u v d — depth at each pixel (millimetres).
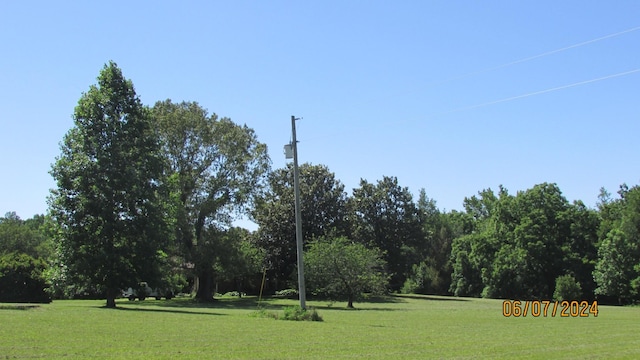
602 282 70812
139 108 42969
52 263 41562
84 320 23422
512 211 87875
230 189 63531
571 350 16312
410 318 33406
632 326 26891
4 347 13836
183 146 61625
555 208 83938
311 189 80312
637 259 69062
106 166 40500
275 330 21828
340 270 52375
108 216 39844
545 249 80250
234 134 63875
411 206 92438
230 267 61250
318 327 24047
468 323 28922
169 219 44406
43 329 18625
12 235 95688
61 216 40219
